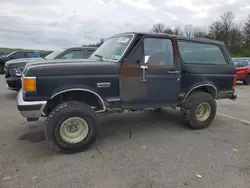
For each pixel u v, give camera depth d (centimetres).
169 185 250
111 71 338
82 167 286
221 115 561
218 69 444
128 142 371
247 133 424
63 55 702
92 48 740
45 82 300
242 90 1059
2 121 470
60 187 244
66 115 312
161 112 572
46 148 341
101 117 521
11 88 652
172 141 378
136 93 362
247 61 1298
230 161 308
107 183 252
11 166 285
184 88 411
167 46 384
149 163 299
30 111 298
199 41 427
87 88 324
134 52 352
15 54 1448
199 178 264
